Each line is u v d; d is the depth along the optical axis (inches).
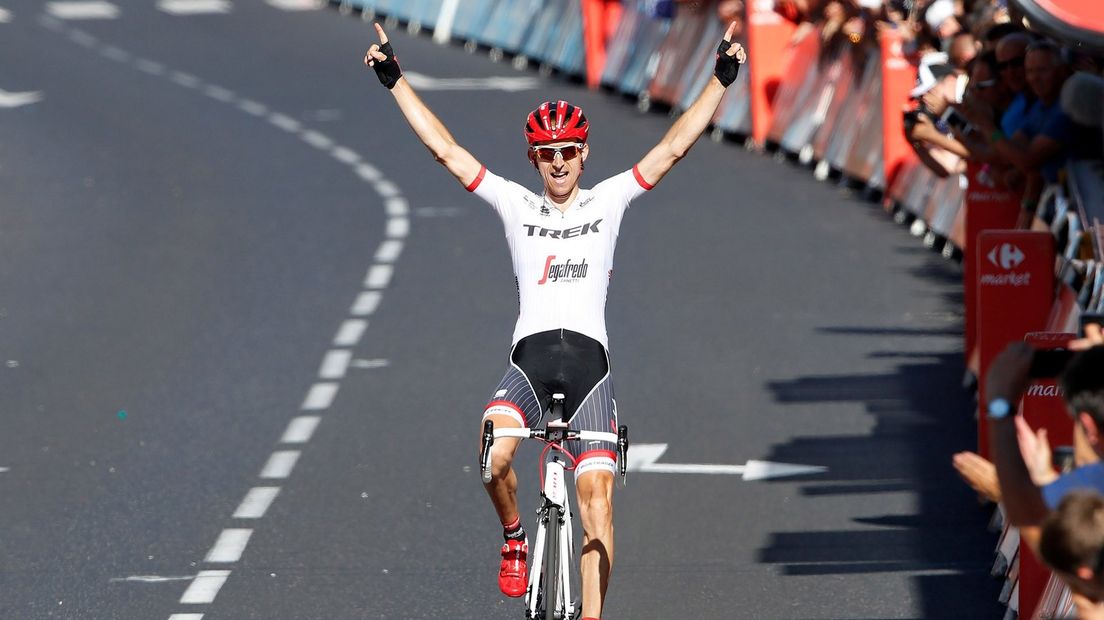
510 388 929.5
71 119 3442.4
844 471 1311.5
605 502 897.5
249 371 1651.1
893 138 2308.1
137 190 2689.5
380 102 3528.5
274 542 1184.8
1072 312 1120.2
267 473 1341.0
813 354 1659.7
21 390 1598.2
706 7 3097.9
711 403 1508.4
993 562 1110.4
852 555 1133.7
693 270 2036.2
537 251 938.7
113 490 1305.4
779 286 1941.4
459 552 1159.0
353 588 1092.5
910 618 1020.5
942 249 2091.5
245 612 1053.8
